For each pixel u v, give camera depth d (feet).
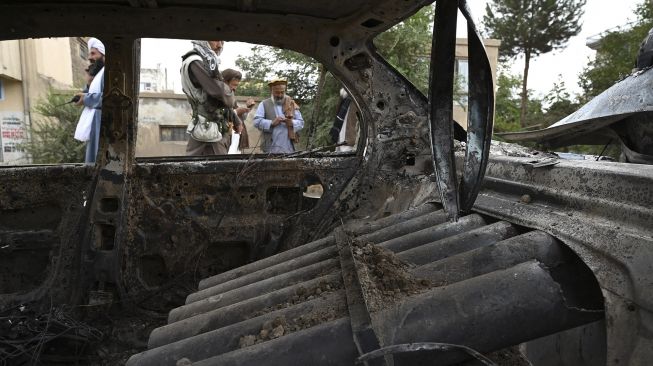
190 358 4.09
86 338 7.20
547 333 3.50
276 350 3.60
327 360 3.49
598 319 3.53
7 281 7.66
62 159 28.63
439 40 5.29
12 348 7.01
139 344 7.50
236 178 8.04
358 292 3.97
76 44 43.16
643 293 3.19
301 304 4.32
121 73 7.26
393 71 8.09
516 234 4.90
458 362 3.43
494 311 3.42
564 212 4.51
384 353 3.19
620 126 8.39
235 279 6.25
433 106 5.62
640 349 3.12
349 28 7.46
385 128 8.17
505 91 69.77
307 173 8.23
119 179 7.54
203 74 11.29
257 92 29.78
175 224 7.91
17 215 7.59
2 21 6.77
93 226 7.49
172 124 30.35
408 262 4.61
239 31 7.40
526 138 10.31
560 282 3.93
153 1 6.70
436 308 3.49
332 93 21.30
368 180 8.20
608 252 3.59
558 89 65.05
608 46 48.06
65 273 7.50
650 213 3.53
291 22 7.40
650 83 7.43
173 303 7.97
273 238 8.19
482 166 5.36
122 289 7.68
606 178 4.16
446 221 5.58
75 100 13.04
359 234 6.34
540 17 83.66
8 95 34.58
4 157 34.78
